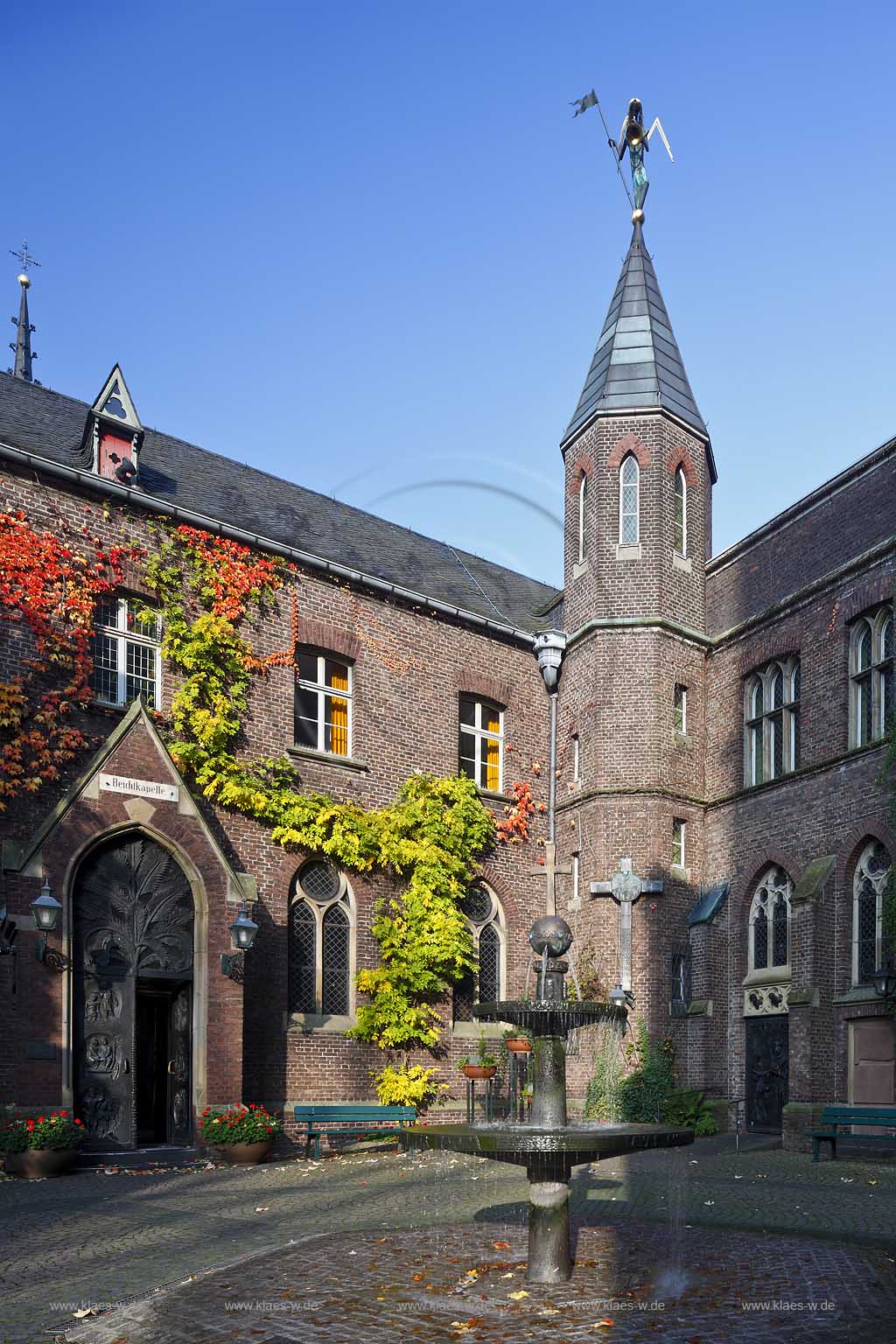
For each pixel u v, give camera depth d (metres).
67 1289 8.74
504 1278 8.79
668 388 24.22
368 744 21.70
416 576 24.28
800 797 20.19
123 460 19.28
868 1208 12.14
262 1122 17.16
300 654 21.27
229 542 20.17
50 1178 15.07
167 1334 7.46
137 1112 18.91
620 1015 9.57
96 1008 16.69
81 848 16.56
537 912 23.88
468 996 22.58
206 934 17.69
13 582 17.28
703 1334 7.21
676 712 22.97
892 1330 7.29
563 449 25.42
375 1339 7.27
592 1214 11.79
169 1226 11.34
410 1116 18.11
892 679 18.33
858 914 18.73
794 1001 18.52
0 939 15.51
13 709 16.86
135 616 18.91
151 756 17.58
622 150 26.81
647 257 25.88
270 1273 8.98
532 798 24.30
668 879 21.91
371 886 21.25
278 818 19.84
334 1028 20.12
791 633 21.00
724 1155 17.52
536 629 25.83
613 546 23.39
